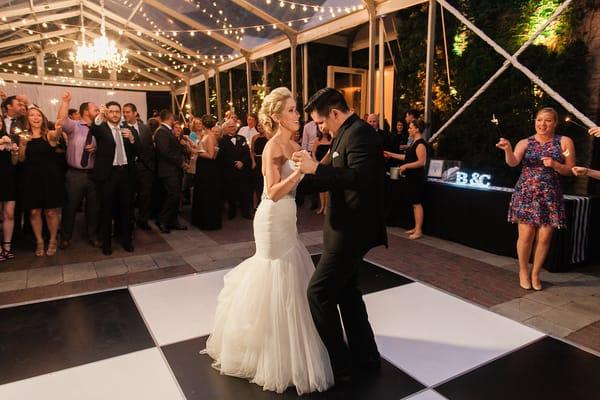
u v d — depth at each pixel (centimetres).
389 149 610
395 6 583
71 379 212
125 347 244
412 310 292
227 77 1193
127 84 1595
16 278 362
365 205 186
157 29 984
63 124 432
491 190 423
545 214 316
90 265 398
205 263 402
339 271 192
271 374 202
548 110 318
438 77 592
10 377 214
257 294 209
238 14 795
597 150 446
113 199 428
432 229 499
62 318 283
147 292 328
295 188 219
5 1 791
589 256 390
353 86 870
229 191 615
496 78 504
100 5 951
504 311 291
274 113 206
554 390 202
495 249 425
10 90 1319
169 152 511
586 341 250
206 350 236
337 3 666
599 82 435
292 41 803
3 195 400
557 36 456
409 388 204
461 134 562
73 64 1458
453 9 523
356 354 220
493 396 197
